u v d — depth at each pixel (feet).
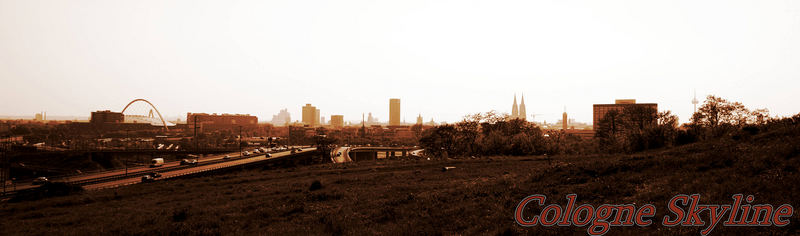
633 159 87.61
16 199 138.62
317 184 111.65
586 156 181.47
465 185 89.81
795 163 55.77
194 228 60.64
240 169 302.45
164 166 288.30
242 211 76.64
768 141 85.66
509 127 323.98
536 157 202.18
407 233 47.78
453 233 46.57
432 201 67.36
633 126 238.89
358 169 183.93
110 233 61.72
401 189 94.84
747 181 51.49
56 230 70.28
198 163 317.63
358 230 52.13
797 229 35.06
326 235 51.39
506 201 59.11
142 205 102.22
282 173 185.98
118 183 195.21
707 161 70.44
